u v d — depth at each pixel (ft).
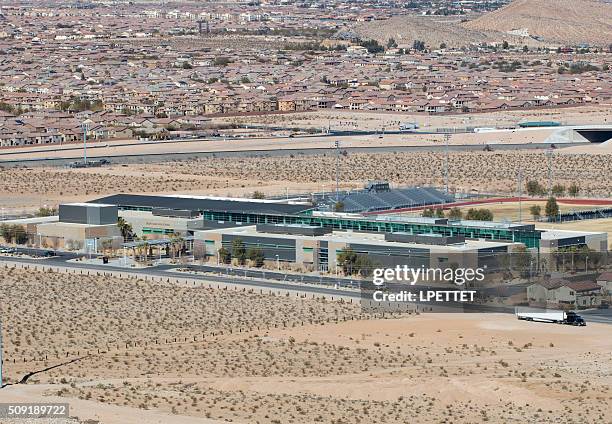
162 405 608.19
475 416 611.47
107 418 571.69
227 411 600.39
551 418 612.70
